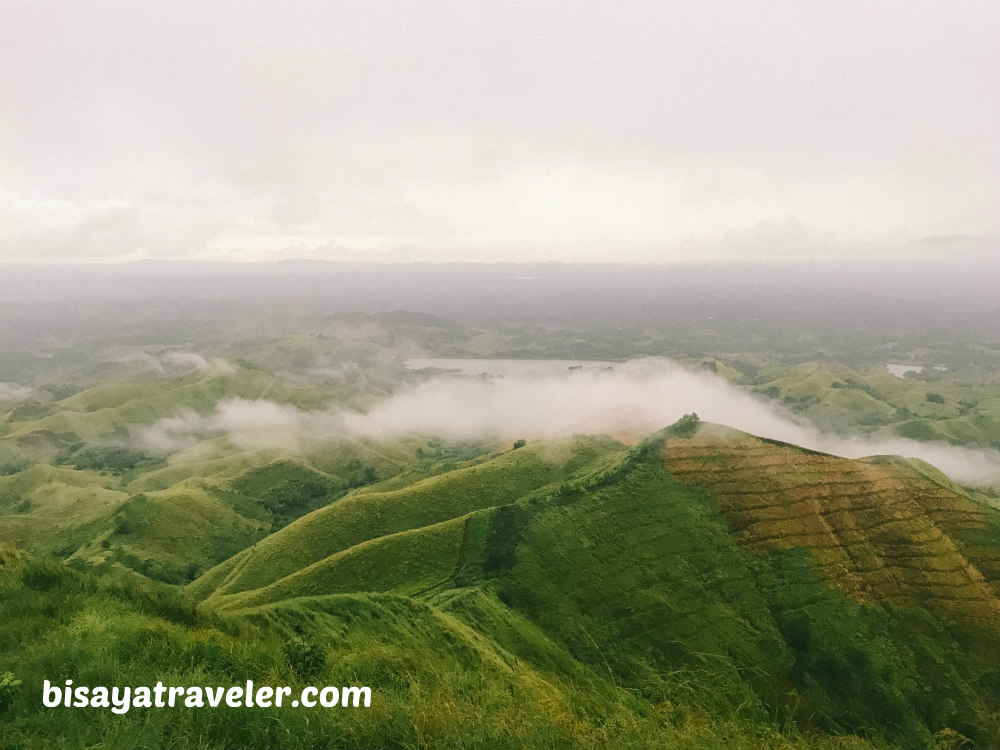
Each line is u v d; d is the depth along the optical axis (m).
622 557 55.72
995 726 40.97
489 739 9.84
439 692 12.38
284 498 139.12
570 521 60.28
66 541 108.81
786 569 53.94
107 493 140.12
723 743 12.73
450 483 85.00
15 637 12.78
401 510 80.44
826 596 50.94
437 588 54.16
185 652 13.02
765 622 48.94
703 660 45.06
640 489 64.31
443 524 63.56
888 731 40.44
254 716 9.70
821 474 65.31
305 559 74.06
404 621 35.09
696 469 66.62
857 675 44.19
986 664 45.31
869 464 67.56
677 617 49.16
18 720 8.88
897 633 47.69
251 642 17.23
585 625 48.44
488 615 47.09
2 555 18.20
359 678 14.02
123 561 96.75
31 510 133.25
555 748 10.27
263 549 77.94
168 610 18.33
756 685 43.25
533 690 16.06
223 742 9.05
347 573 59.97
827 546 56.28
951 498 62.25
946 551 55.81
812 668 44.72
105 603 16.38
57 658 11.07
